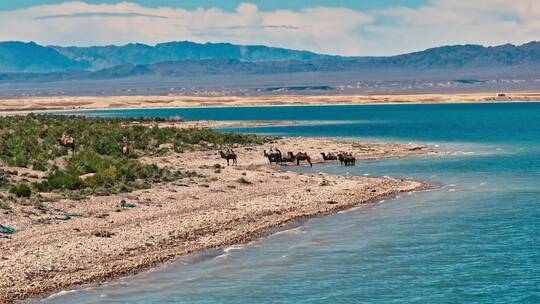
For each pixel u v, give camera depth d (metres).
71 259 46.84
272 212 64.12
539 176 88.38
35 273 43.75
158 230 55.31
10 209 60.31
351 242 52.62
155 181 79.62
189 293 41.03
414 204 68.69
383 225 58.56
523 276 42.69
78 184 73.06
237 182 81.56
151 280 43.44
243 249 50.91
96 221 58.16
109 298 40.06
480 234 54.12
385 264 46.28
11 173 79.31
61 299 39.75
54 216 59.16
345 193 74.94
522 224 57.31
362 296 40.00
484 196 72.75
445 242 51.84
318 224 59.62
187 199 69.75
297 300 39.62
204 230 56.16
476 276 43.06
